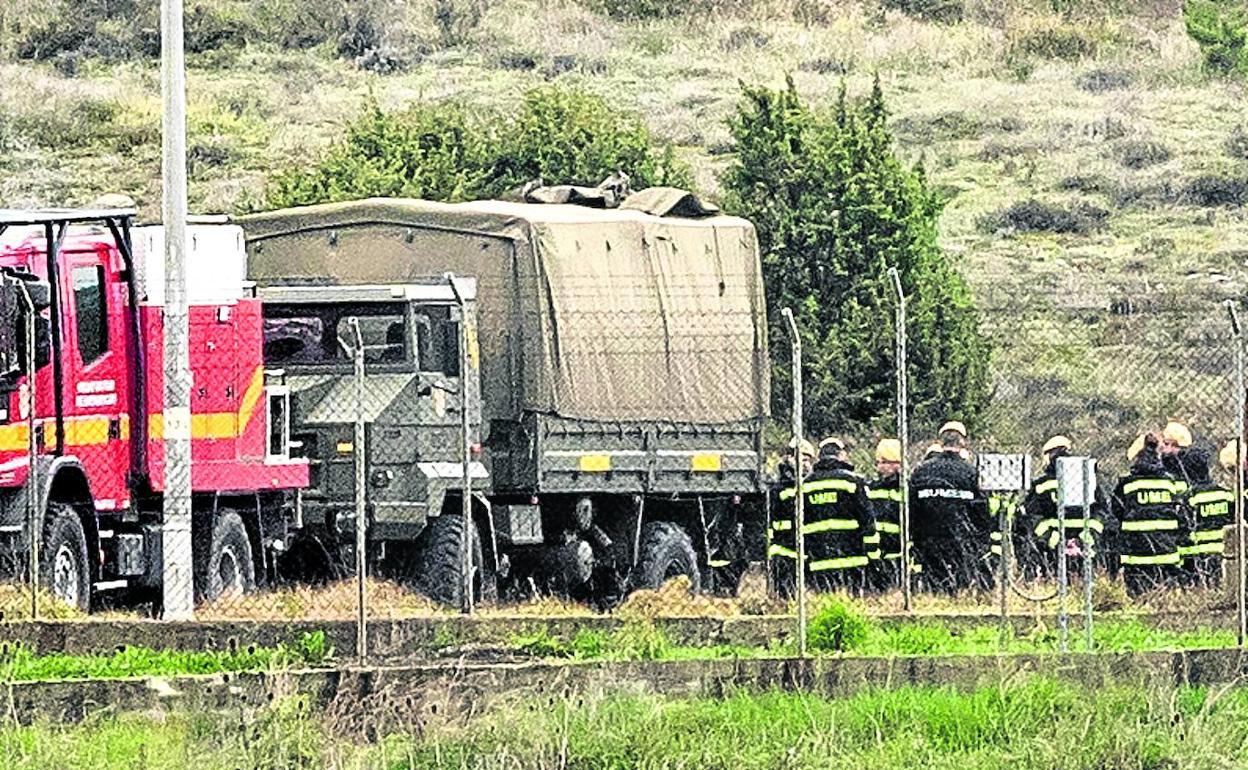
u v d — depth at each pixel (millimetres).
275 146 178375
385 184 128500
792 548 82812
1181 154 189875
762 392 94688
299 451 82188
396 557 83000
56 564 68188
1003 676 56938
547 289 88062
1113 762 50875
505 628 64875
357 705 52000
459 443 83625
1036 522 83250
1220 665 60312
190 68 195625
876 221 123188
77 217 69625
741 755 49594
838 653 61906
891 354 117625
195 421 76250
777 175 125688
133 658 58000
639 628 64250
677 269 92562
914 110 198875
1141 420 119750
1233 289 155000
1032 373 125125
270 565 81062
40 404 68312
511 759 48562
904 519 75250
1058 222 174000
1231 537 76312
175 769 46375
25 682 51688
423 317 83688
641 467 90312
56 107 181375
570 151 134125
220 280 77375
